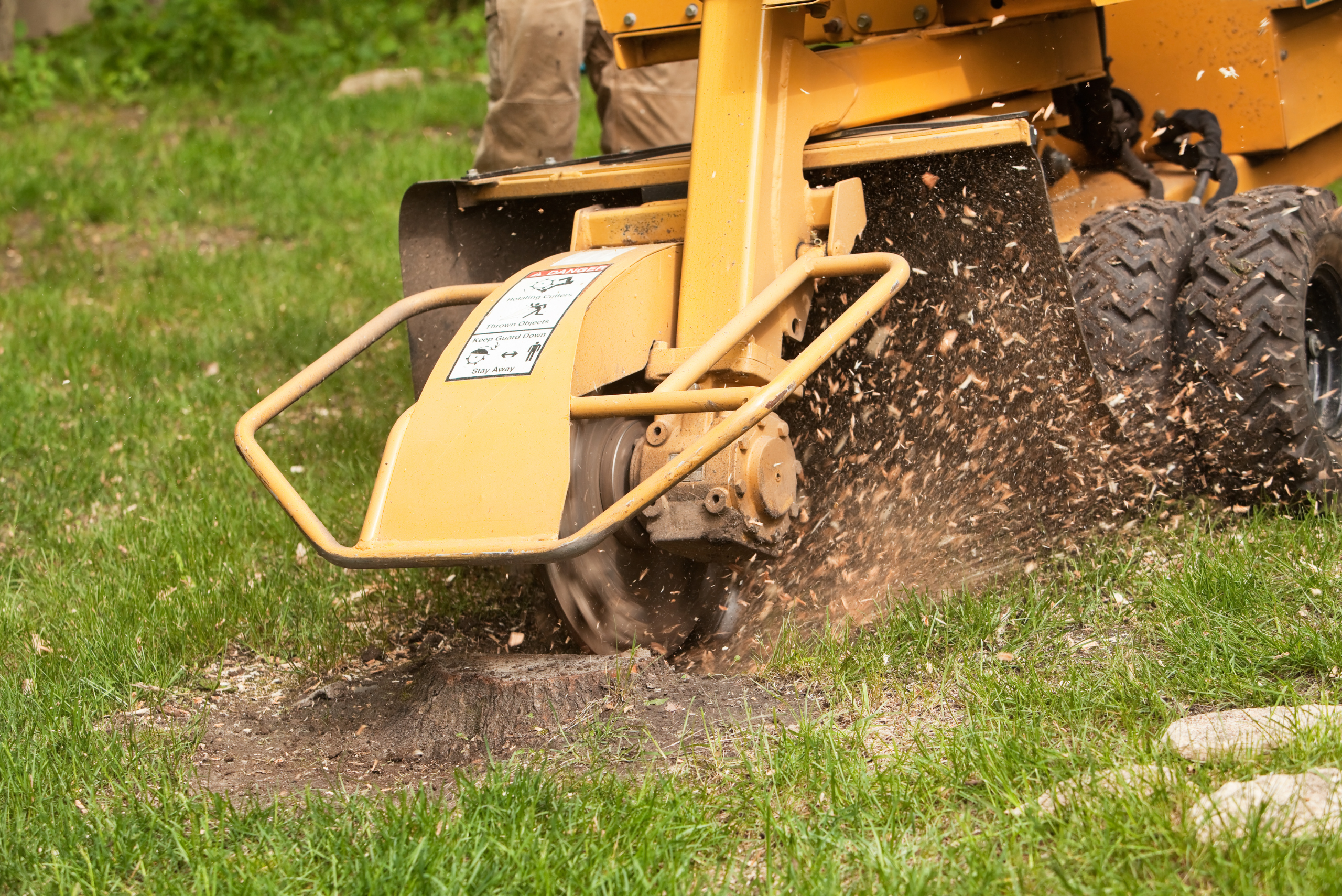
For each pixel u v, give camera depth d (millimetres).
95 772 6855
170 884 5480
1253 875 4898
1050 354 8227
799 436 9281
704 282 7508
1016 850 5289
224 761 7285
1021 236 7914
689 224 7633
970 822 5684
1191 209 9484
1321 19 12156
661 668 7602
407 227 9172
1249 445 9094
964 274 8352
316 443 12992
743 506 7051
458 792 6277
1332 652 6891
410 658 8797
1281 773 5578
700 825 5770
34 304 18047
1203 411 9125
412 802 6082
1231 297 8906
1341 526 8703
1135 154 11891
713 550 7199
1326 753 5691
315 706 8023
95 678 8281
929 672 7508
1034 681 6973
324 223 22406
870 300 6754
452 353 7266
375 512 6859
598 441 7578
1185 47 11781
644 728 7008
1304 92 11930
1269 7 11367
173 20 36031
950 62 9195
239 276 19531
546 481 6594
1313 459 9094
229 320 17547
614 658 7629
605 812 5910
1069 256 9133
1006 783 5770
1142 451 9023
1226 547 8555
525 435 6754
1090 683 6965
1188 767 5828
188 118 30656
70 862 5773
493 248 9320
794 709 7215
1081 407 8328
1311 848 4988
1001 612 8141
